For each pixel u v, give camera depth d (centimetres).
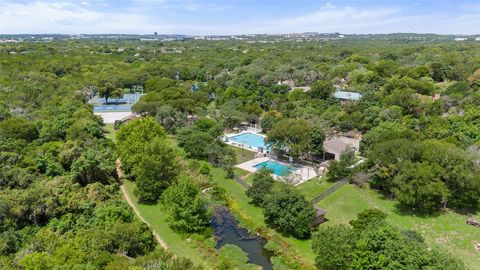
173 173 5016
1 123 5684
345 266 2958
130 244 3350
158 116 7906
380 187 4981
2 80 8631
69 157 4878
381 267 2536
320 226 4031
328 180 5325
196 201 4019
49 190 3928
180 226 3988
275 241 3831
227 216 4462
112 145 6228
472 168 4431
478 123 6556
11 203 3594
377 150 4816
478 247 3644
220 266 3344
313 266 3347
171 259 3145
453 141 5781
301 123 6025
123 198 4797
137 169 4975
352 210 4466
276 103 9125
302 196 3997
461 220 4219
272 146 6234
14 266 2842
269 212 4016
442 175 4344
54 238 3312
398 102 7894
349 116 7512
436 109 7650
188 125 7512
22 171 4331
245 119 8344
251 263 3475
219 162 5984
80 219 3772
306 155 6356
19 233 3444
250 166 5994
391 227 2872
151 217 4344
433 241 3769
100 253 3041
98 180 4850
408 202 4241
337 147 6041
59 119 6347
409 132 5525
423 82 9719
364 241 2773
